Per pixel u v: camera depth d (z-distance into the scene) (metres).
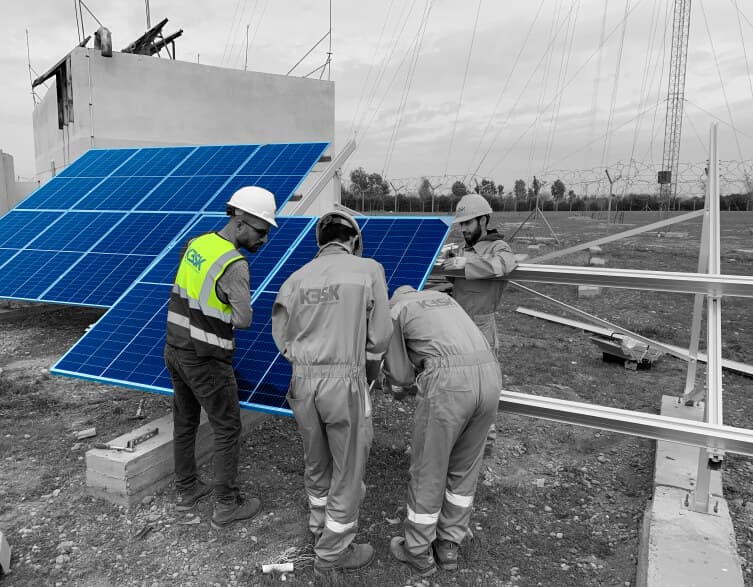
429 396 2.90
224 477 3.43
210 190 7.46
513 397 3.61
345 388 2.82
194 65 13.05
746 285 3.43
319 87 14.83
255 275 4.59
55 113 13.61
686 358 5.35
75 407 5.35
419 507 3.02
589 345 8.04
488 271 4.08
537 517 3.74
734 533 3.38
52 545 3.32
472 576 3.11
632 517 3.75
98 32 11.95
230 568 3.14
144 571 3.12
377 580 3.04
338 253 3.06
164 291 4.83
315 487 3.13
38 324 8.41
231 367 3.38
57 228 7.89
